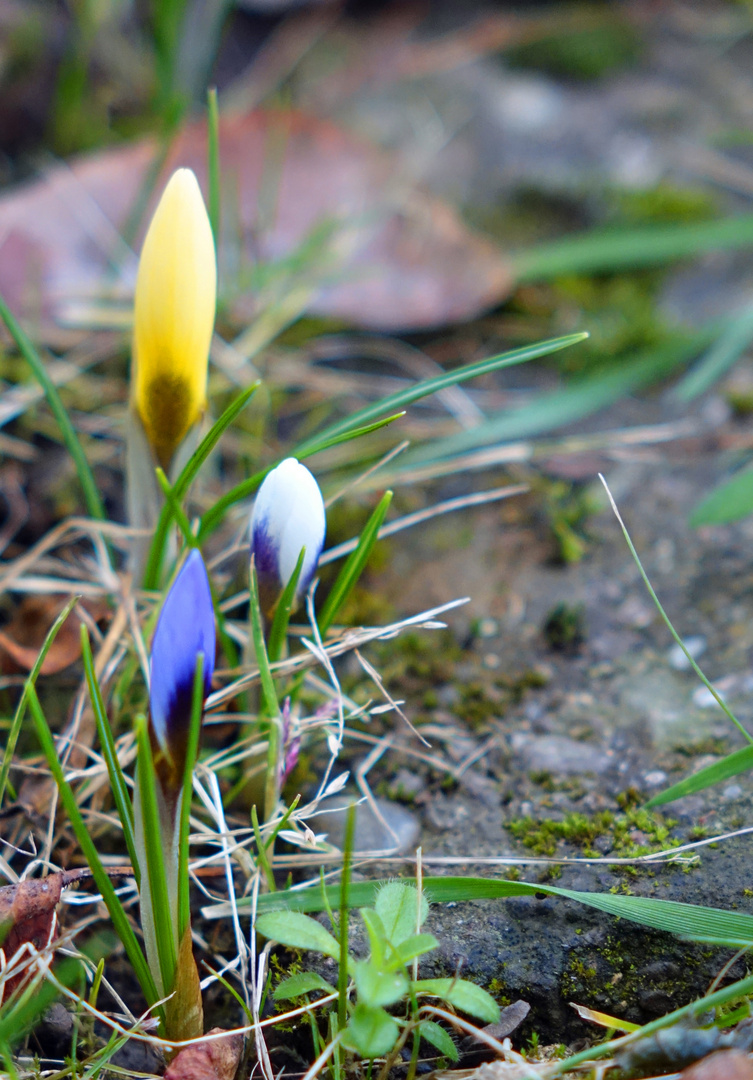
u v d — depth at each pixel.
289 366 0.48
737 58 0.69
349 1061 0.37
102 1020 0.37
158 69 0.54
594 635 0.42
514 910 0.38
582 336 0.39
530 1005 0.37
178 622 0.34
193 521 0.43
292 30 0.70
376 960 0.35
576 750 0.40
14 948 0.37
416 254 0.50
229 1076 0.36
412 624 0.39
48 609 0.42
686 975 0.37
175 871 0.35
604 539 0.44
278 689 0.39
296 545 0.37
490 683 0.42
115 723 0.40
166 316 0.37
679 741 0.40
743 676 0.41
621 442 0.45
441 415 0.47
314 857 0.38
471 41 0.71
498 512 0.45
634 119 0.64
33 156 0.57
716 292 0.52
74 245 0.48
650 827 0.38
